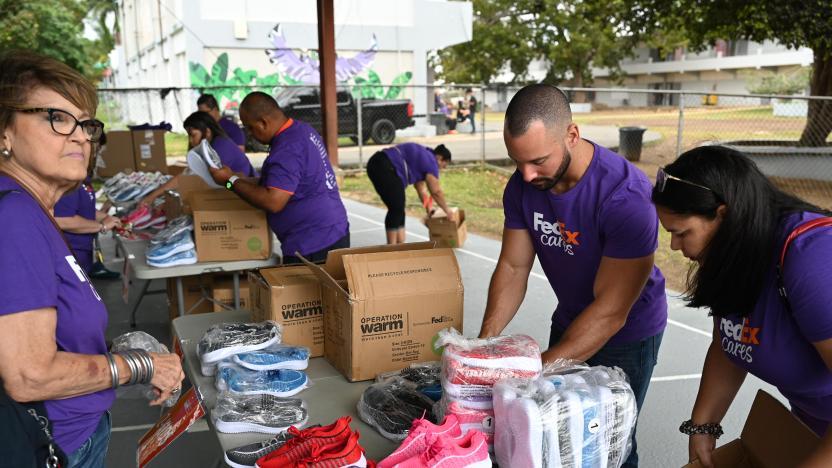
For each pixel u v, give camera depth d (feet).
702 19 41.04
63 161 4.37
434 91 84.38
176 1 72.43
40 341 4.07
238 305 12.98
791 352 4.69
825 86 39.91
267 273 7.52
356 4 69.87
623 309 6.13
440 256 6.88
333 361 7.04
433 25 73.51
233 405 5.68
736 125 70.18
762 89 120.78
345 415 5.90
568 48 100.01
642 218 5.99
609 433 4.64
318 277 7.02
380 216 29.66
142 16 103.50
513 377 4.89
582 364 5.40
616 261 6.14
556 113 5.69
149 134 25.68
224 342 6.43
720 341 5.71
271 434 5.47
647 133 60.80
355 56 70.90
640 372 7.09
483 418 4.91
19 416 4.04
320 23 31.99
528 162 5.82
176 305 13.78
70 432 4.58
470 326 15.38
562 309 7.27
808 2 34.76
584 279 6.74
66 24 84.64
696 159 4.54
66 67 4.37
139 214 14.01
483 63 97.81
